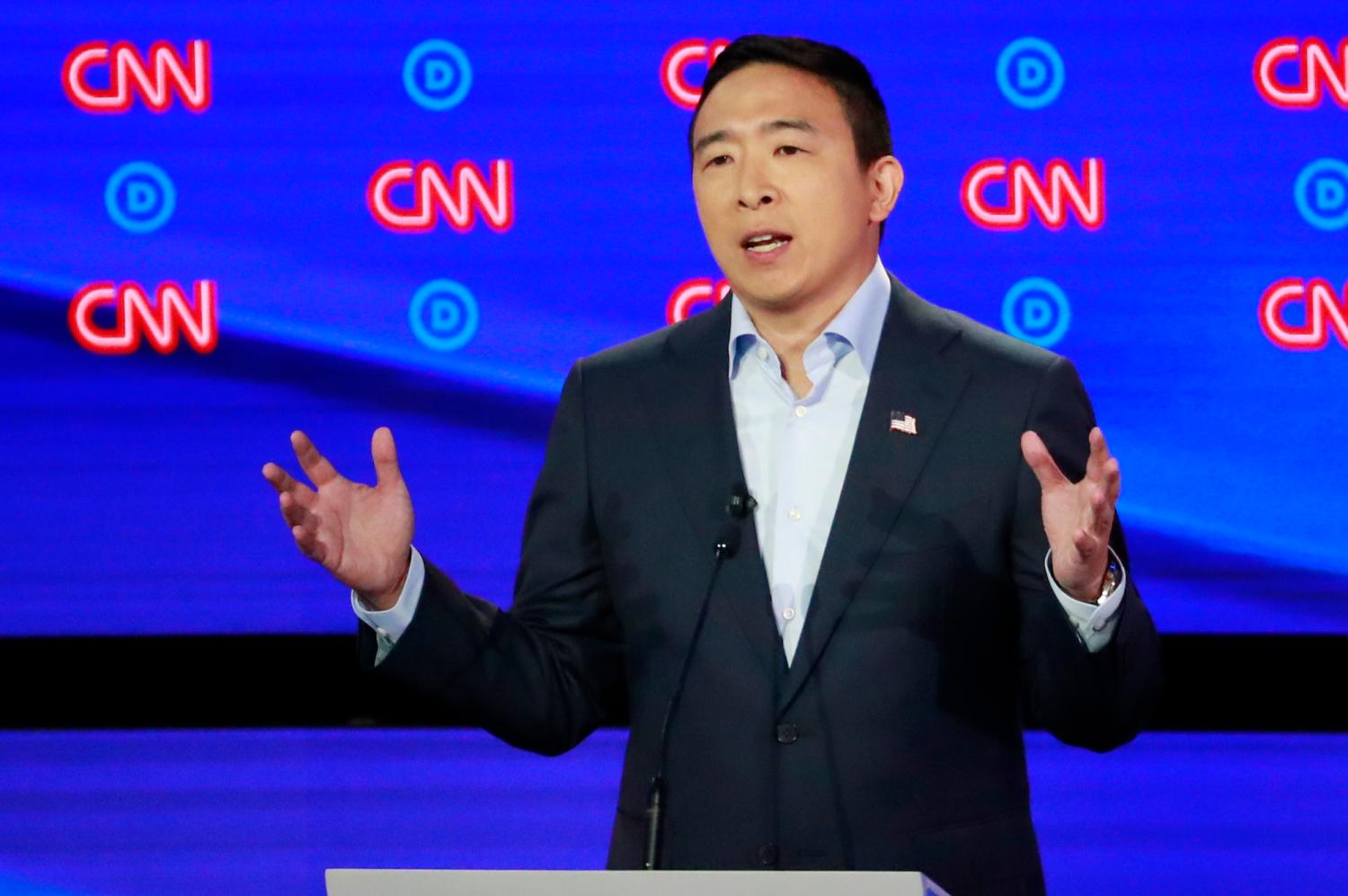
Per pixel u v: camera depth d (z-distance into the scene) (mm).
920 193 10672
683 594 6484
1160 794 10711
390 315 10797
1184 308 10609
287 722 10820
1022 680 6547
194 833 10773
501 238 10820
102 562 10742
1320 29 10672
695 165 6848
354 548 5996
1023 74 10711
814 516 6582
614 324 10773
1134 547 10570
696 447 6715
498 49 10883
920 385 6586
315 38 10906
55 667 10742
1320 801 10594
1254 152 10641
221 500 10781
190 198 10852
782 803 6141
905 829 6082
